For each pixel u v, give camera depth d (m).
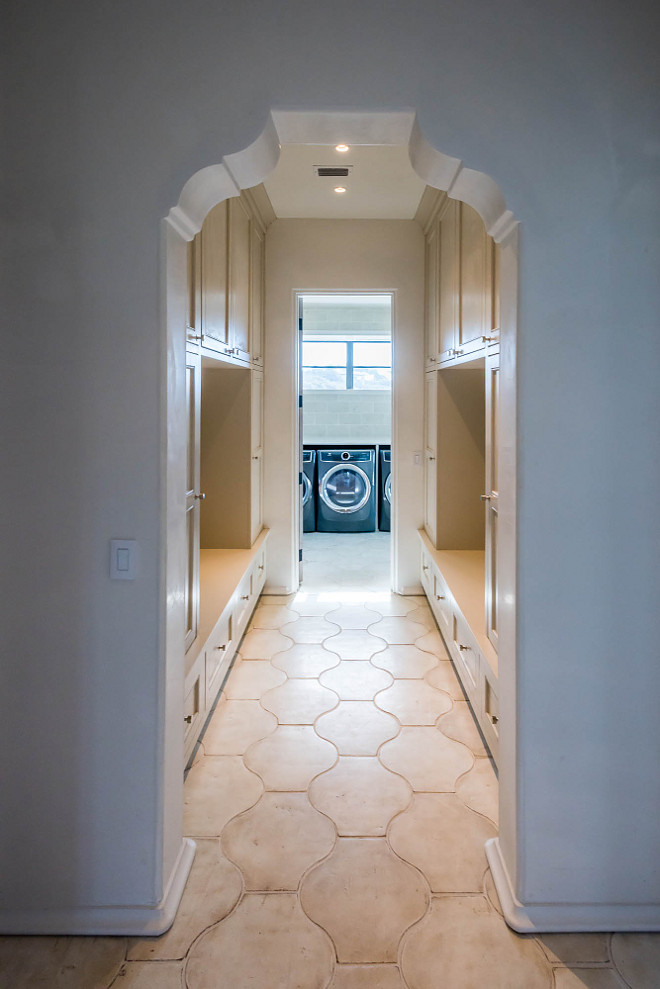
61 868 1.55
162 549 1.50
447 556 3.55
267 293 4.10
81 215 1.46
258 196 3.53
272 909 1.59
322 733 2.46
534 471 1.49
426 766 2.23
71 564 1.51
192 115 1.43
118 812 1.54
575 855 1.55
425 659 3.20
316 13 1.43
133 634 1.52
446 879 1.69
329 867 1.73
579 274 1.47
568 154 1.45
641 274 1.47
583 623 1.51
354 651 3.31
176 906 1.58
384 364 7.59
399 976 1.40
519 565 1.51
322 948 1.47
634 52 1.44
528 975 1.41
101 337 1.47
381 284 4.08
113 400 1.48
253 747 2.35
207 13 1.43
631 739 1.53
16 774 1.54
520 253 1.46
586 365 1.48
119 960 1.44
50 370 1.48
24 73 1.44
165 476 1.50
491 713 2.15
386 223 4.06
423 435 4.21
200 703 2.29
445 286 3.34
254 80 1.43
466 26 1.43
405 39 1.43
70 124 1.44
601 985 1.38
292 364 4.16
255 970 1.41
